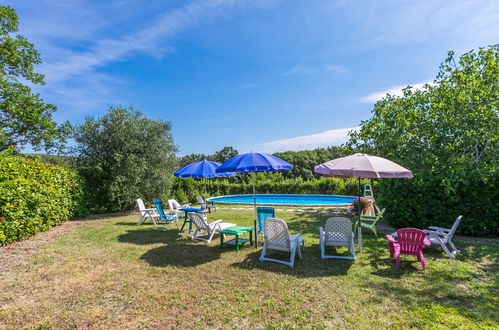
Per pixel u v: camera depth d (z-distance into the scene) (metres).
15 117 14.16
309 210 11.80
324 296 3.62
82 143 12.05
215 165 7.72
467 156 7.32
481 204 6.52
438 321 2.96
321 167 6.09
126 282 4.20
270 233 5.08
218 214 11.20
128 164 11.85
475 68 7.85
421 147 8.34
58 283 4.16
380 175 4.84
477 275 4.28
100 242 6.73
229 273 4.53
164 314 3.21
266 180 22.89
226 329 2.87
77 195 10.66
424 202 7.27
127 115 12.91
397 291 3.75
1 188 6.05
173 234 7.68
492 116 7.12
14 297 3.68
